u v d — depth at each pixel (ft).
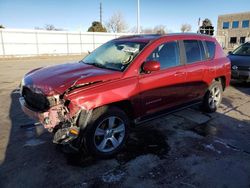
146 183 9.68
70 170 10.53
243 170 10.61
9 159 11.36
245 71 26.58
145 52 12.64
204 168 10.73
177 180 9.87
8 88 26.66
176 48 14.49
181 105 15.14
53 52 94.43
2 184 9.55
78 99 10.02
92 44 105.91
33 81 11.64
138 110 12.39
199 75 15.85
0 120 16.29
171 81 13.71
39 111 10.62
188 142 13.23
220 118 17.04
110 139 11.59
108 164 11.03
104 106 11.12
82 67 12.91
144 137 13.76
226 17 182.19
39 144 12.85
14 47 83.66
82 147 11.59
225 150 12.39
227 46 174.50
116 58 13.23
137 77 12.03
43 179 9.91
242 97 23.03
